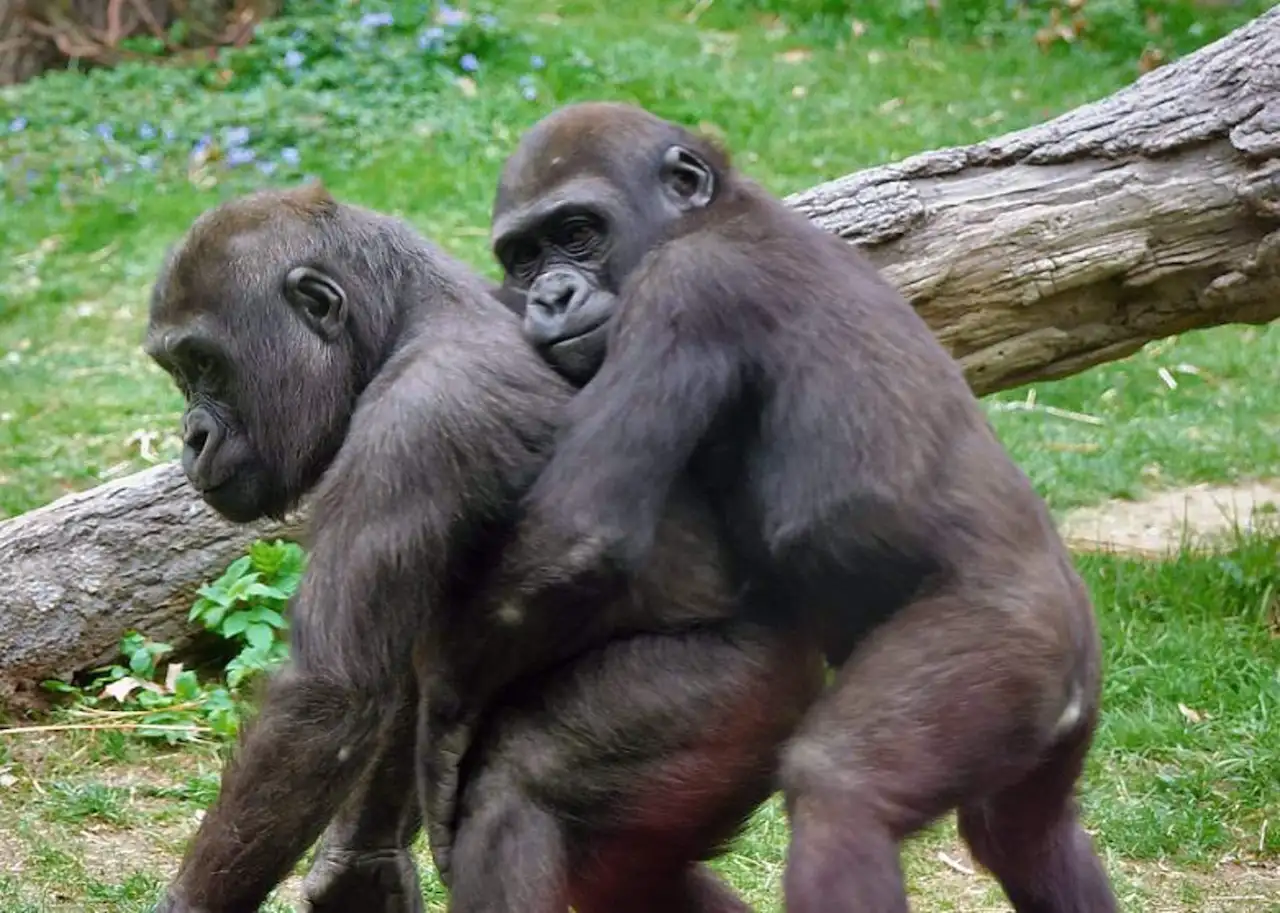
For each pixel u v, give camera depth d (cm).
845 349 702
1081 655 708
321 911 798
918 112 2661
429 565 692
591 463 686
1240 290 1280
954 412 708
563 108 787
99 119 2678
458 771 710
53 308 2167
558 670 712
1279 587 1383
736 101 2673
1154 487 1666
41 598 1213
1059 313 1291
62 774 1121
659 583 709
